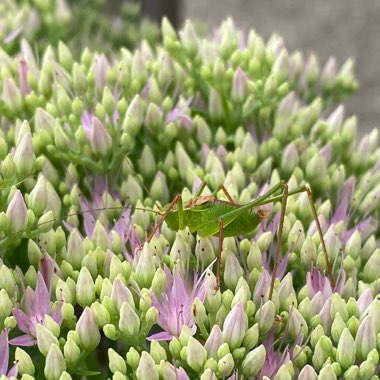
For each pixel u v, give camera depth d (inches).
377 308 6.0
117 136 7.0
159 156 7.3
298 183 7.1
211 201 6.1
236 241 6.5
